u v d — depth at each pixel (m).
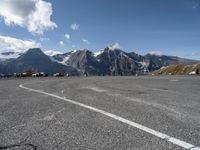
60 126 5.47
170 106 7.92
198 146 4.08
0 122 5.89
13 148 4.09
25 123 5.77
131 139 4.48
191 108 7.55
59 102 8.98
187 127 5.26
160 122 5.70
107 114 6.65
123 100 9.34
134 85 17.48
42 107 7.93
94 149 4.01
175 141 4.33
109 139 4.50
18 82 22.05
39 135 4.80
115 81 23.25
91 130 5.11
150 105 8.12
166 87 15.52
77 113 6.88
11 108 7.78
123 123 5.64
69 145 4.22
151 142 4.29
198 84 18.34
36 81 23.84
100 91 12.93
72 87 15.79
